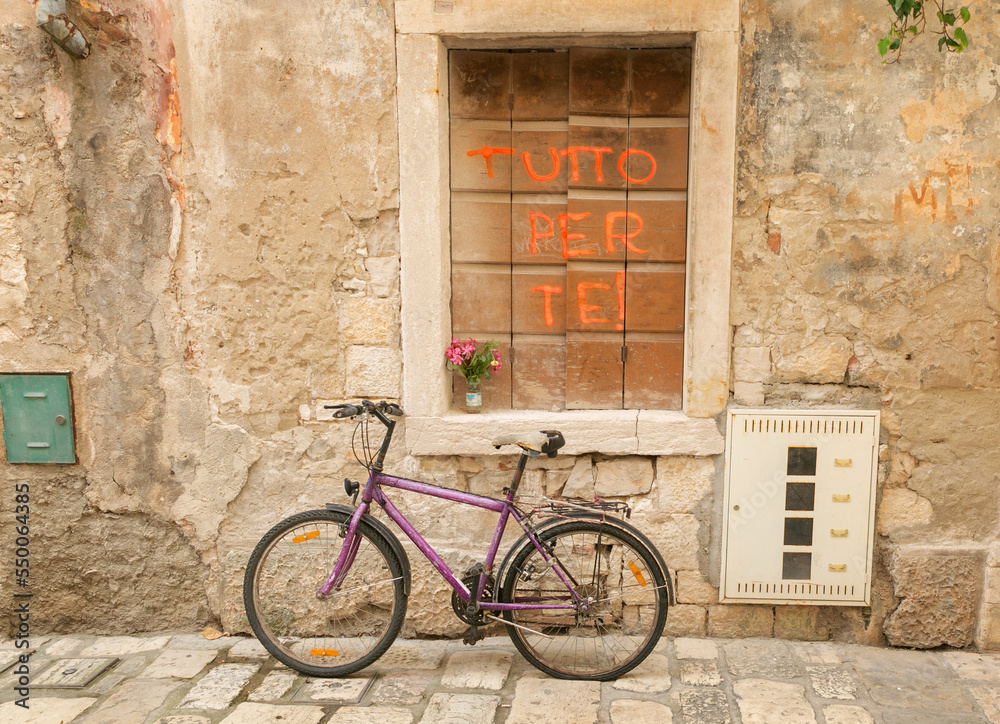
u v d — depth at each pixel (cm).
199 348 311
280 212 303
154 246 307
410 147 295
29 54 298
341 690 272
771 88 287
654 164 309
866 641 309
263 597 318
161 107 300
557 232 317
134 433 317
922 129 286
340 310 308
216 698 267
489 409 324
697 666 287
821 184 290
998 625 298
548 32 286
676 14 281
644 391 321
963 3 280
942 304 293
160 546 322
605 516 275
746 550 306
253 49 295
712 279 295
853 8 282
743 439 301
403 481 283
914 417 299
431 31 288
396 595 283
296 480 317
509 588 277
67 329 312
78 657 300
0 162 303
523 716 254
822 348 299
